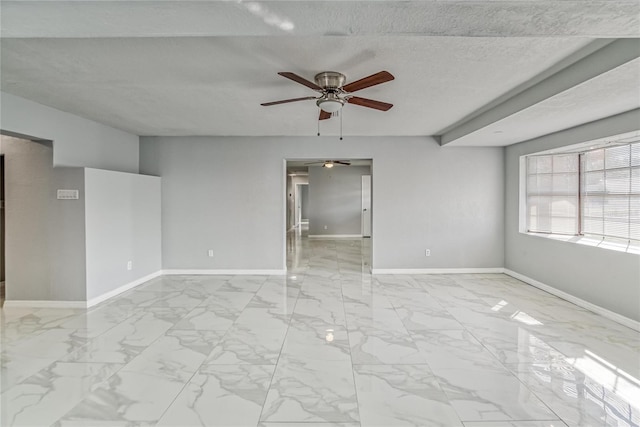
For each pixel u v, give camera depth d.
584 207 4.57
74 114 4.41
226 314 4.00
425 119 4.67
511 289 5.03
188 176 5.96
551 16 1.58
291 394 2.38
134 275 5.20
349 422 2.09
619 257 3.66
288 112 4.32
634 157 3.79
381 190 5.98
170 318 3.87
